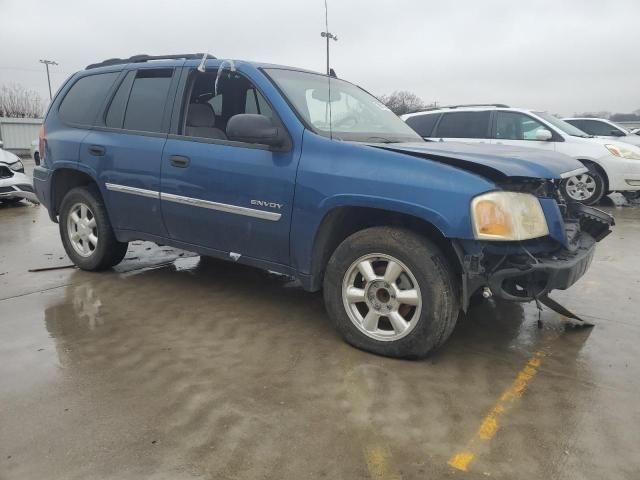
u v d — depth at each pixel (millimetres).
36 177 5426
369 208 3375
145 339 3639
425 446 2494
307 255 3617
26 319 3967
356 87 4887
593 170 9500
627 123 30703
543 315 4184
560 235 3232
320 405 2824
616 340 3725
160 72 4543
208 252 4223
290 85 4016
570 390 3020
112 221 4816
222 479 2258
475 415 2756
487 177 3131
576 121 13836
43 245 6453
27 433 2547
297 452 2436
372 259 3375
